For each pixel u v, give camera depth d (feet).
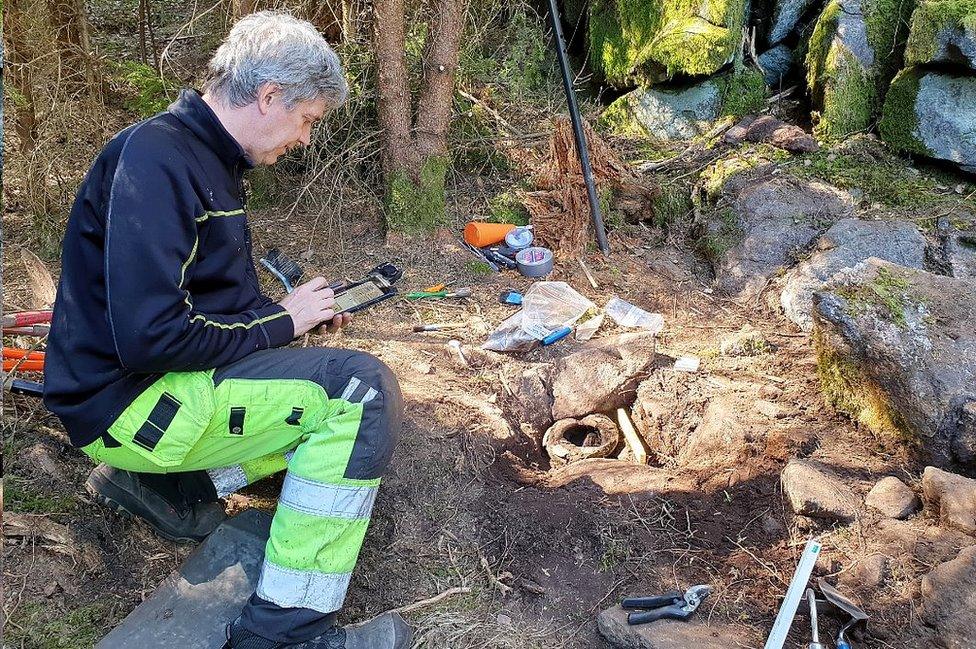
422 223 13.24
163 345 5.94
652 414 10.30
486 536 8.29
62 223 12.30
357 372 6.71
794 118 15.46
